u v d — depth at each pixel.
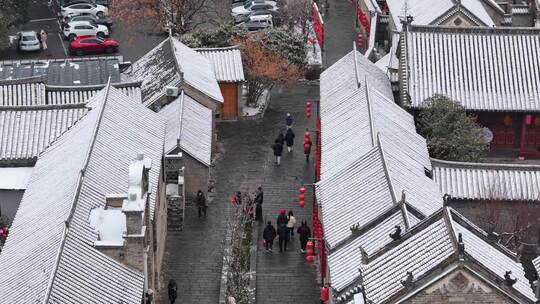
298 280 91.94
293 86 141.00
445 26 123.19
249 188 110.06
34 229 77.44
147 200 78.75
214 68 127.88
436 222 66.88
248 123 128.50
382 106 104.94
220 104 117.56
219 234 99.94
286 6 158.12
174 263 94.12
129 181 76.75
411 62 120.75
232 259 93.06
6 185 95.56
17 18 156.12
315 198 98.25
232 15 160.25
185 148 103.00
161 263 92.50
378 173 86.69
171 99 113.81
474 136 109.19
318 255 94.12
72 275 69.81
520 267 67.38
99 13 163.62
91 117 94.06
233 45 136.00
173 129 106.19
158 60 124.19
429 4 140.25
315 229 95.56
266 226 99.31
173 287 85.62
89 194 79.31
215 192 108.75
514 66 121.25
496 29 122.94
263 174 113.75
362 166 89.19
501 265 65.94
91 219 76.81
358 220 81.88
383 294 62.97
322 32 153.25
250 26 156.50
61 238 71.94
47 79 120.44
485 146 109.62
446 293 61.25
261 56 131.38
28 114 101.00
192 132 107.94
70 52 152.75
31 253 73.31
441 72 120.25
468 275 60.78
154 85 117.56
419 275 62.34
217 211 104.56
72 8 162.38
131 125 94.62
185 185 104.06
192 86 114.94
